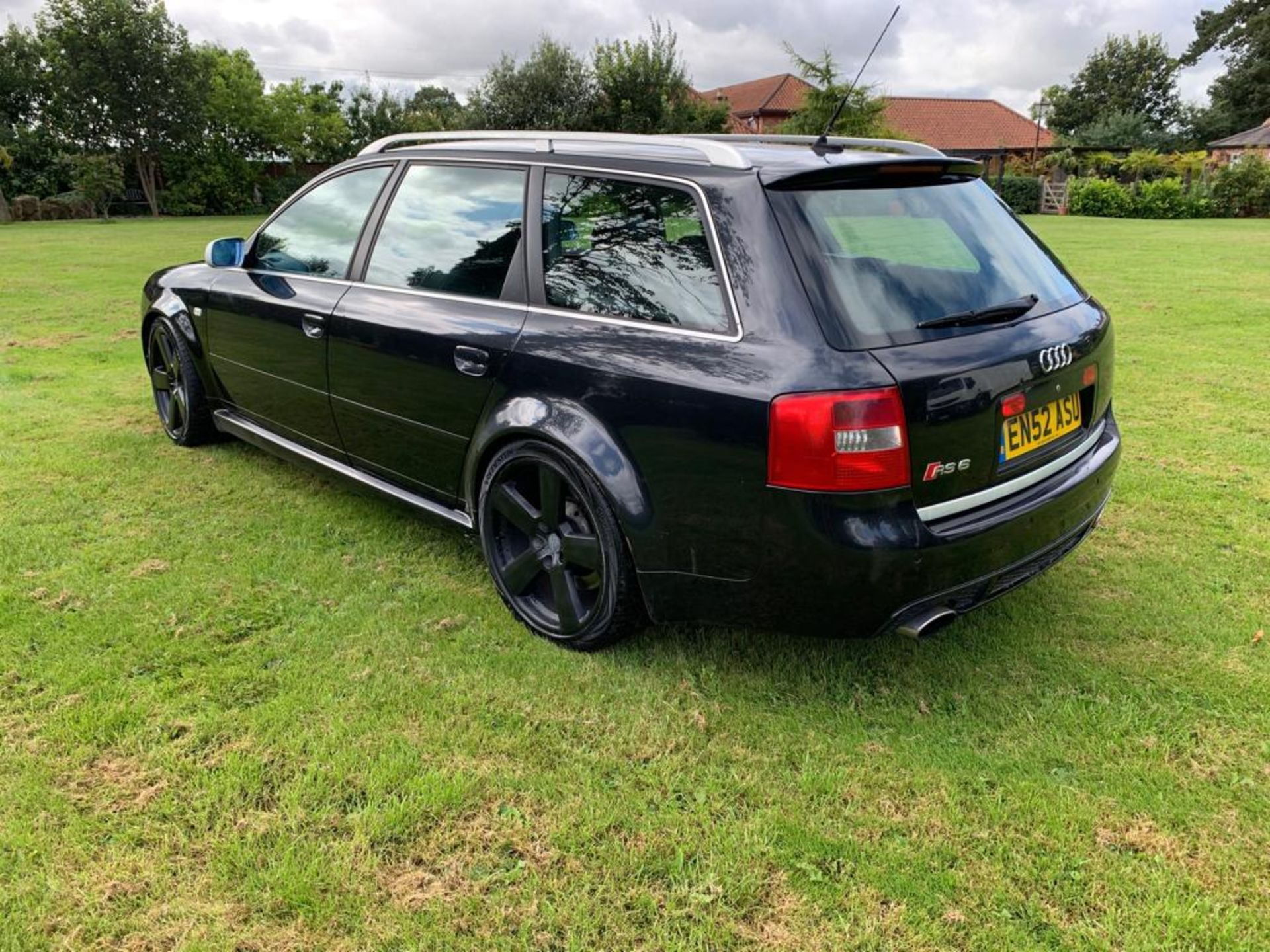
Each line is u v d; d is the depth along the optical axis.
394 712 2.48
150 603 3.05
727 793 2.20
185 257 15.48
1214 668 2.73
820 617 2.27
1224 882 1.93
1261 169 29.55
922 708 2.54
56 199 34.84
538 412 2.64
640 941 1.78
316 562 3.42
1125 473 4.43
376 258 3.36
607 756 2.33
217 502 3.99
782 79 49.16
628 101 33.75
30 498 3.98
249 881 1.89
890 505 2.16
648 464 2.41
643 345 2.43
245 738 2.36
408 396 3.12
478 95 35.44
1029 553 2.49
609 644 2.76
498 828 2.06
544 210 2.81
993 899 1.89
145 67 37.25
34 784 2.16
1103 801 2.17
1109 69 64.88
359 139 48.25
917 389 2.14
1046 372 2.47
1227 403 5.62
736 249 2.31
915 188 2.66
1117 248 16.30
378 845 2.01
